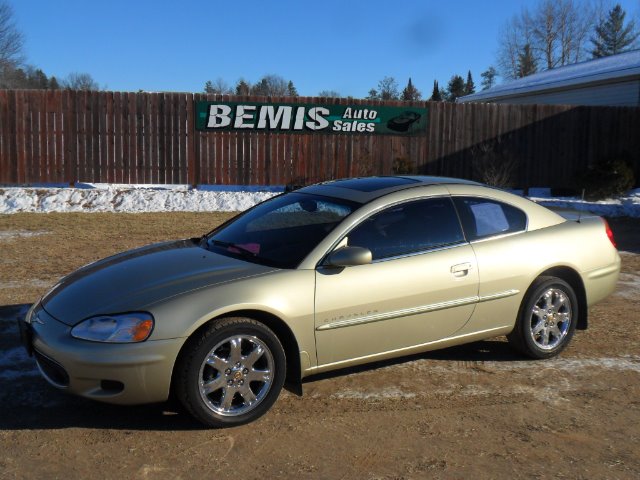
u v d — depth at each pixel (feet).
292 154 51.60
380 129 52.49
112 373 12.29
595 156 56.80
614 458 12.14
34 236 34.40
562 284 17.39
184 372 12.63
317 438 12.83
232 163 50.88
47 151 48.93
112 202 45.78
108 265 15.49
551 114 55.47
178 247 16.58
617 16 200.13
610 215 46.91
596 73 74.18
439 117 53.52
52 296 14.57
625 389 15.51
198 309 12.76
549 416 13.97
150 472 11.47
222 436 12.85
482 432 13.17
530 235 17.19
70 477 11.28
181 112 49.83
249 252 15.19
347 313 14.24
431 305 15.31
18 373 15.97
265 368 13.47
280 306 13.46
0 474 11.31
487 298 16.15
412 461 11.96
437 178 17.61
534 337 17.16
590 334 19.65
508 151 54.80
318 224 15.25
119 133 49.42
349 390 15.28
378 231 15.11
